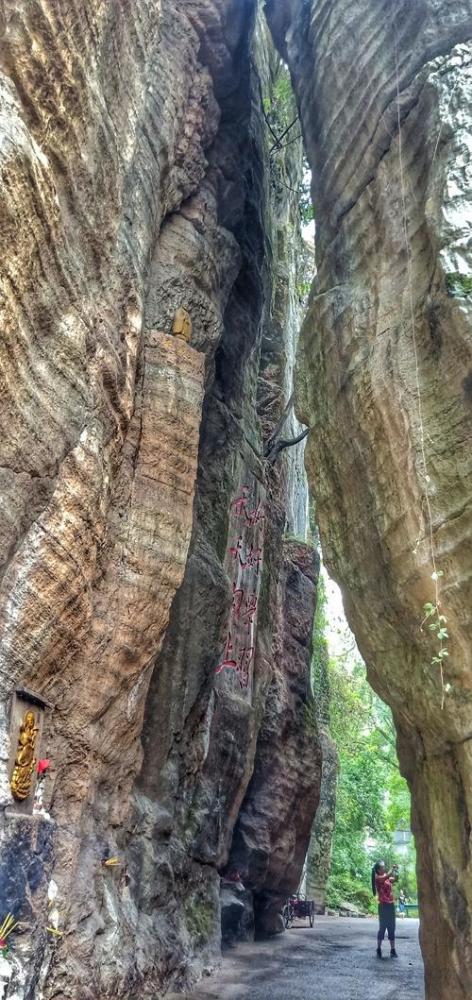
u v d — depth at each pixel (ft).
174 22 30.99
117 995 21.35
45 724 20.71
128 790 25.31
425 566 21.20
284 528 55.98
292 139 53.06
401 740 25.84
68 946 19.74
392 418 23.13
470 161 21.72
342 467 26.61
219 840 36.70
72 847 20.85
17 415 18.22
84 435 21.57
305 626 55.16
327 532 27.71
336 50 30.14
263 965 34.73
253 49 43.27
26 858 17.98
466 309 20.11
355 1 29.84
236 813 40.34
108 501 23.59
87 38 19.83
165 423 27.17
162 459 26.71
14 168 16.29
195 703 33.27
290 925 55.67
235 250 36.76
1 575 18.37
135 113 24.90
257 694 44.01
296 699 51.72
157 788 29.78
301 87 33.27
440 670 20.10
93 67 20.67
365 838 110.01
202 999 26.21
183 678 32.22
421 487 21.42
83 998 19.62
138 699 25.40
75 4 18.79
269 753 47.39
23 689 18.98
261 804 46.09
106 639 23.29
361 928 58.44
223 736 38.60
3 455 17.94
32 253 17.98
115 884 23.59
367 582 25.31
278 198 55.11
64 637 21.01
